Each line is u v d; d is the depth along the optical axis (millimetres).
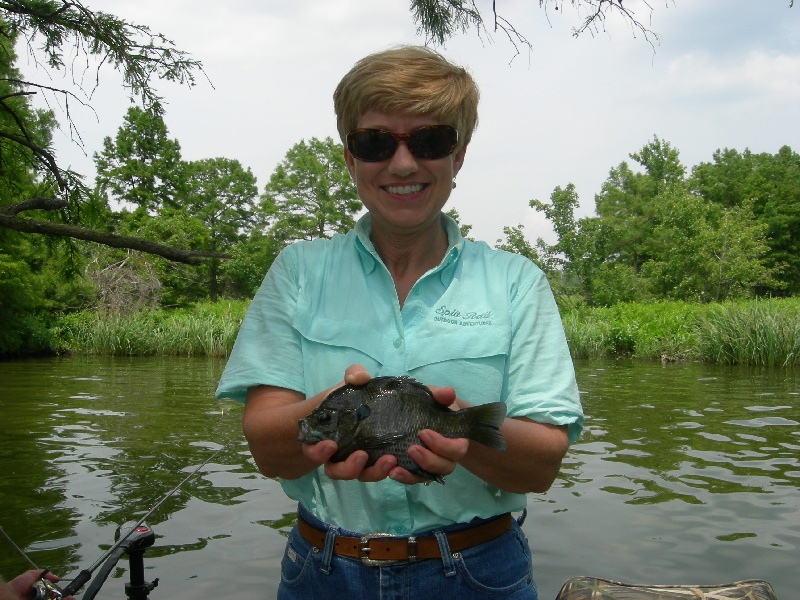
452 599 2096
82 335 25234
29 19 7445
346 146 2221
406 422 1798
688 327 22750
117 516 5703
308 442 1783
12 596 1745
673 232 43094
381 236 2254
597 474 6852
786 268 64938
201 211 71438
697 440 8398
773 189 67812
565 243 39781
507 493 2188
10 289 23016
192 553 4934
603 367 18109
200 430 9383
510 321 2158
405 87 2033
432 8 6363
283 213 66812
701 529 5301
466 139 2256
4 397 12742
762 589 3023
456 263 2232
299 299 2213
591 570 4574
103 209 9227
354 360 2125
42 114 9648
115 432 9266
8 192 10023
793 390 12898
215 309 36219
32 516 5715
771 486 6406
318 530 2184
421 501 2080
